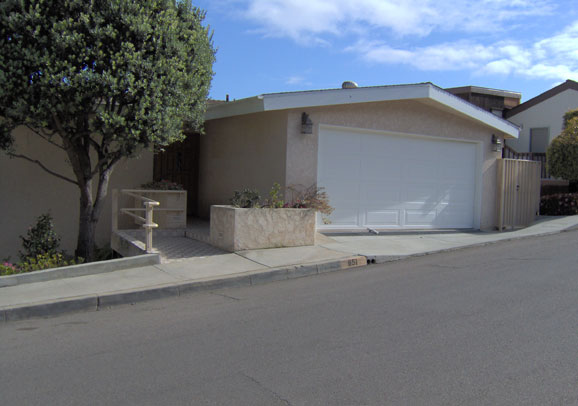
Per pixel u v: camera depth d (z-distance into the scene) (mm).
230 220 9398
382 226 12234
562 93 22016
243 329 5523
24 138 11742
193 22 9711
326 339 5109
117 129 8617
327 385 4008
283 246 9766
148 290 7035
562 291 6766
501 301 6363
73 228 12320
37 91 8055
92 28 8141
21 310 6227
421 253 9953
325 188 11328
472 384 3975
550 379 4047
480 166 13648
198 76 9672
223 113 11828
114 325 5871
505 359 4473
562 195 16375
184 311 6398
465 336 5094
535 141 22984
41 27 7977
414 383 4012
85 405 3760
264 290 7430
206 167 14414
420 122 12555
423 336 5121
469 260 9289
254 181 11891
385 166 12203
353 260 9039
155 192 11461
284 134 10734
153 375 4293
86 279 7609
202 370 4379
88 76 7871
